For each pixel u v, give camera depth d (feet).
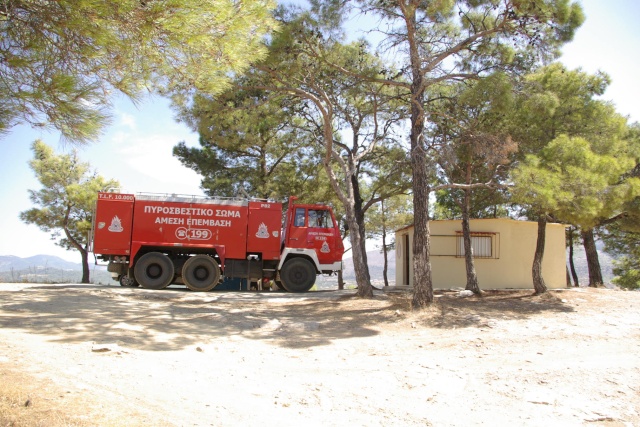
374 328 34.99
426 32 45.83
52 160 86.74
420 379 22.22
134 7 13.85
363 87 50.06
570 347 28.58
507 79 37.45
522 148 45.78
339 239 59.52
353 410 18.38
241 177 74.84
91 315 35.09
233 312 40.81
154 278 56.03
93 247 55.77
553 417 18.35
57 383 17.76
